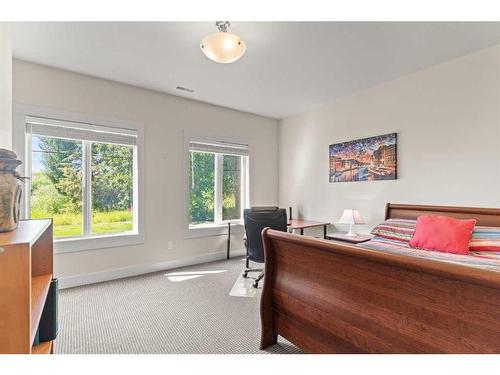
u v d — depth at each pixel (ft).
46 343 4.47
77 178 10.49
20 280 2.76
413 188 10.34
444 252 7.52
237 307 8.33
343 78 10.71
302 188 15.07
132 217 11.80
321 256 5.09
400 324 3.94
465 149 8.99
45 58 8.95
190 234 13.02
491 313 3.16
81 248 10.24
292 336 5.66
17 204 3.59
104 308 8.25
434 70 9.70
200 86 11.46
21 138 9.07
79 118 10.13
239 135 14.82
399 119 10.75
